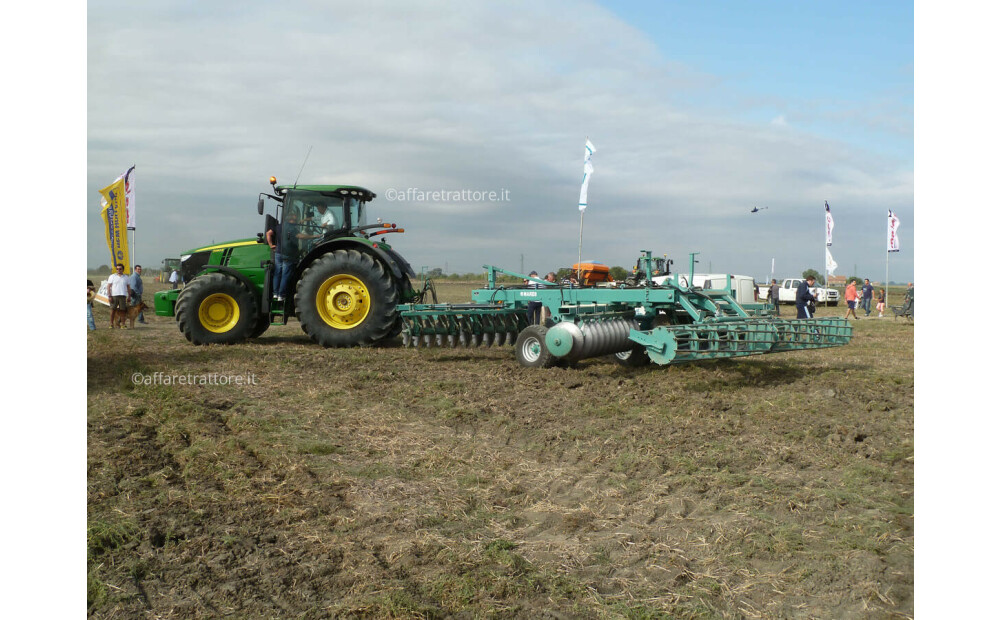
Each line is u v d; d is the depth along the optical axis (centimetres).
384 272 1149
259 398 733
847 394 764
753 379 861
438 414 673
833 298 3403
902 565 342
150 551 360
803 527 389
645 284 947
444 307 1018
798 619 299
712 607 307
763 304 1030
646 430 609
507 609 305
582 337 880
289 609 306
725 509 422
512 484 472
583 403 721
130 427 597
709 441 574
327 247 1177
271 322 1250
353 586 327
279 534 384
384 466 507
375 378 859
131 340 1280
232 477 476
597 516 415
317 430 604
